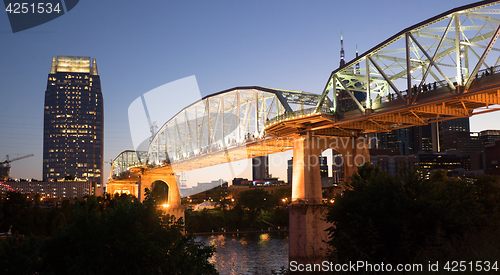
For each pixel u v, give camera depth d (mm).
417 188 31188
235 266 86938
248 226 184250
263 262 91562
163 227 34250
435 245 24922
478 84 49312
